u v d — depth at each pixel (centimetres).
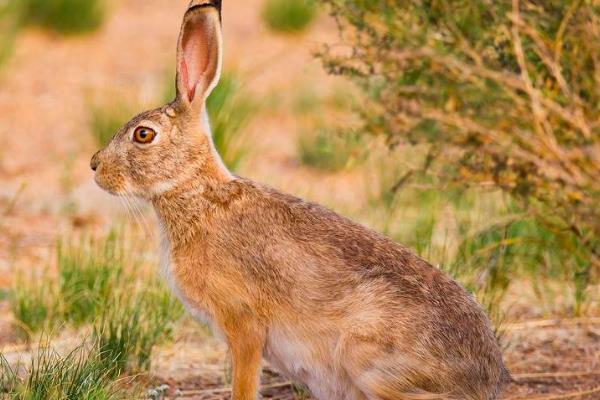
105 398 908
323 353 860
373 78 1284
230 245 878
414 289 841
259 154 2002
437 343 826
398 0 1172
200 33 909
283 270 863
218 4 938
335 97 2247
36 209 1662
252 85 2458
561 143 1138
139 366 1062
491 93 1119
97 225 1577
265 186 907
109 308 1127
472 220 1434
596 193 1099
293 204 893
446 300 846
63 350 1092
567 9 1110
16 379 948
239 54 2722
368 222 1512
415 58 1142
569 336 1183
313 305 855
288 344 871
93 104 2136
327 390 870
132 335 1068
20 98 2303
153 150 905
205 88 909
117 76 2486
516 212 1351
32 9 2819
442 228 1463
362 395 855
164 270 908
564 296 1266
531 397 1027
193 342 1167
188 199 899
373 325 832
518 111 1119
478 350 844
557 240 1255
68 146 2014
